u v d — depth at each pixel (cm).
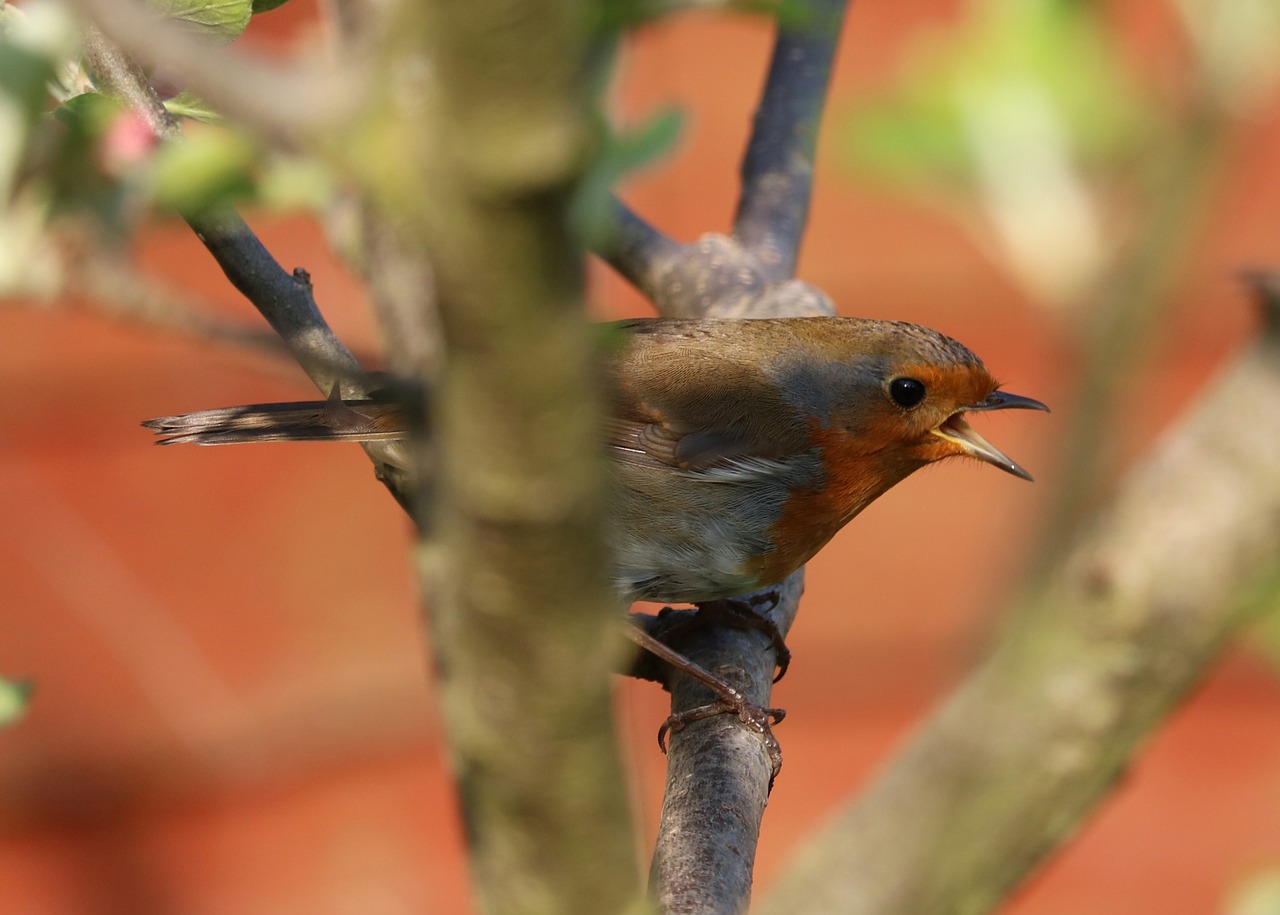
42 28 166
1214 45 101
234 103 94
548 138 87
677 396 289
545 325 95
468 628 110
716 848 280
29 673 298
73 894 298
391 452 280
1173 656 98
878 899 99
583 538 105
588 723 114
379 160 92
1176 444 102
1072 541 95
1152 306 93
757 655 288
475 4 84
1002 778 98
